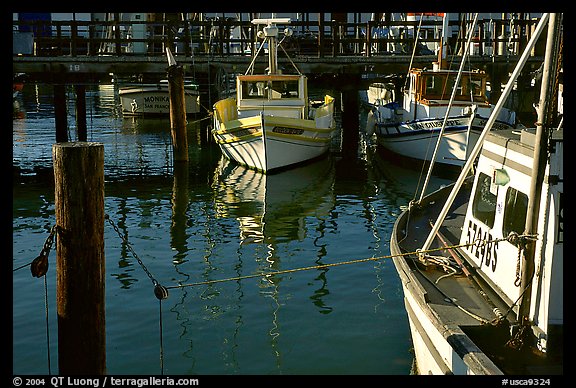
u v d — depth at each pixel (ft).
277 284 38.52
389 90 105.91
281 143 73.46
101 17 141.49
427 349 24.90
